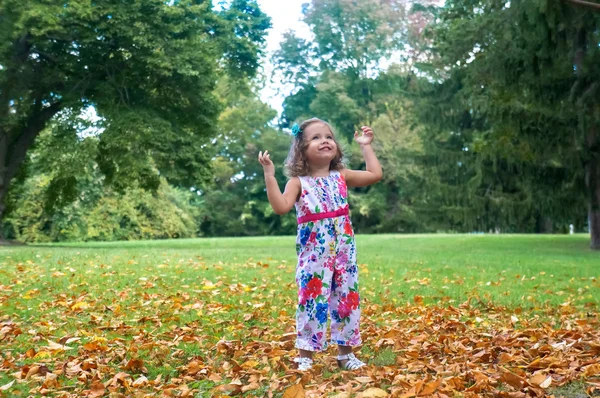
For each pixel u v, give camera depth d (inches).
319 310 155.7
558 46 612.7
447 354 174.9
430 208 1211.2
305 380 146.6
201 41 852.0
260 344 185.6
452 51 788.0
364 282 364.2
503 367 147.6
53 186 906.7
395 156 1620.3
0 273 372.5
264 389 143.6
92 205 1331.2
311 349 155.9
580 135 648.4
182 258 520.7
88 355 175.8
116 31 755.4
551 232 1401.3
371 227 1817.2
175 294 295.4
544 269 466.0
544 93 649.6
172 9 772.0
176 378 154.3
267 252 622.2
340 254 158.6
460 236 1027.3
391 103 1774.1
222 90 1704.0
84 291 296.0
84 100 847.7
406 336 197.2
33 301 269.6
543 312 261.0
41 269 399.5
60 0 737.0
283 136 1900.8
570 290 339.3
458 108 970.1
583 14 566.9
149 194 1434.5
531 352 170.6
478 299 290.5
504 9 688.4
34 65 820.6
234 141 1883.6
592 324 223.6
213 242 940.6
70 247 731.4
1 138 819.4
